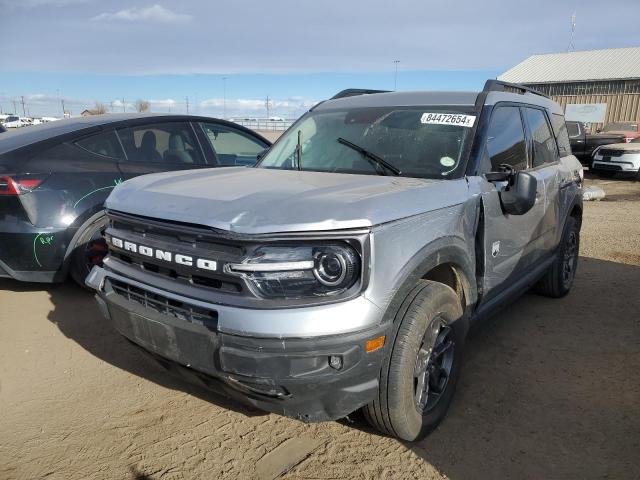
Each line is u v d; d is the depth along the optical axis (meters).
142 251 2.71
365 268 2.34
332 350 2.27
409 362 2.59
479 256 3.31
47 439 2.88
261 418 3.12
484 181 3.34
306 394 2.33
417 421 2.78
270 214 2.36
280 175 3.30
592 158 16.86
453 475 2.65
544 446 2.90
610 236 8.40
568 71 37.00
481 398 3.40
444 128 3.56
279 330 2.23
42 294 5.06
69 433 2.94
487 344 4.23
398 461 2.75
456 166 3.29
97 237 4.82
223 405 3.25
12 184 4.37
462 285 3.15
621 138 17.48
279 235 2.29
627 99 34.09
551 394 3.46
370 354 2.38
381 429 2.80
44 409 3.17
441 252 2.81
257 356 2.26
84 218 4.67
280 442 2.89
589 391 3.50
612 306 5.14
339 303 2.30
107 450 2.80
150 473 2.62
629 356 4.04
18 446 2.81
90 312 4.65
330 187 2.77
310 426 3.04
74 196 4.64
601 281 5.98
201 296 2.44
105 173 4.88
